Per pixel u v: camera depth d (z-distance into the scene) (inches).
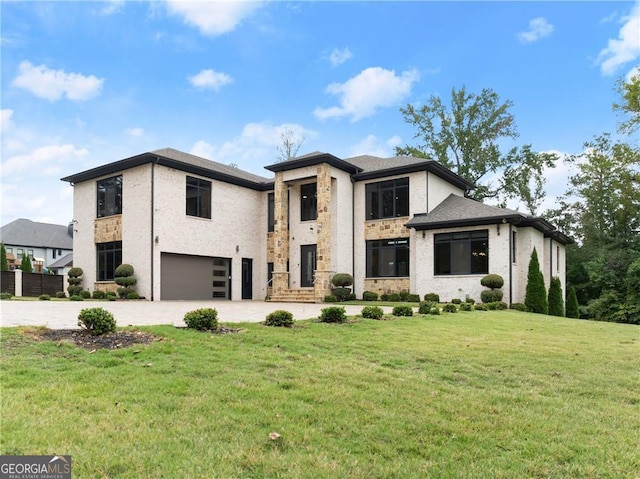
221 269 861.8
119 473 109.6
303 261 863.1
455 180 877.2
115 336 257.8
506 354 275.6
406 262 800.3
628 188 1160.2
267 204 942.4
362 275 837.2
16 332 246.8
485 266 713.6
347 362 234.4
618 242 1186.6
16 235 1775.3
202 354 229.8
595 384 214.7
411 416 159.3
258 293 928.9
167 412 150.7
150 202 729.6
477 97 1275.8
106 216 807.7
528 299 706.2
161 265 742.5
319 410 160.2
